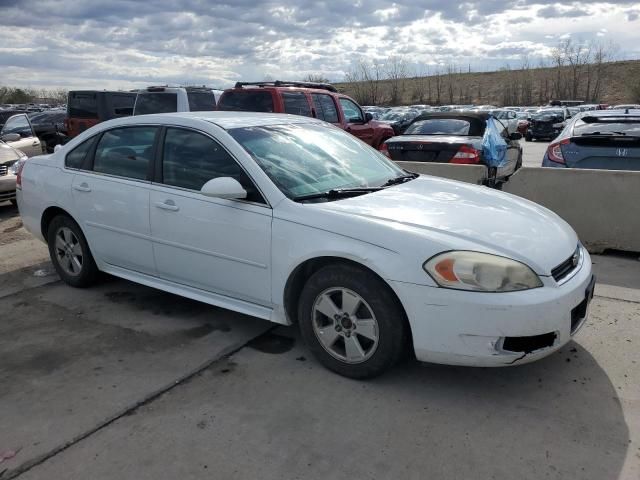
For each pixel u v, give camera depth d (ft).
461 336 9.62
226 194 11.38
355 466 8.50
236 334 13.20
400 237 10.03
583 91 255.29
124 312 14.62
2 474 8.46
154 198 13.38
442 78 327.26
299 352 12.24
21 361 12.00
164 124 13.76
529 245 10.23
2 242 22.20
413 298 9.78
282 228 11.23
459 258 9.61
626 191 18.78
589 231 19.54
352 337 10.75
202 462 8.65
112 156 14.78
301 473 8.37
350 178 13.00
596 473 8.27
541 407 9.99
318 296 11.03
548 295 9.65
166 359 12.00
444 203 11.70
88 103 48.88
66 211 15.67
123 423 9.68
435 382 10.87
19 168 17.54
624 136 20.48
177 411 10.01
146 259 14.02
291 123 14.38
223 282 12.56
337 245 10.46
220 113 14.78
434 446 8.94
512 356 9.61
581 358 11.71
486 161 26.71
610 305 14.52
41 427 9.61
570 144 21.67
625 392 10.43
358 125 37.70
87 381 11.12
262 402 10.27
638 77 241.96
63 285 16.79
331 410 9.97
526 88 263.29
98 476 8.39
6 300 15.64
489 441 9.05
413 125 30.81
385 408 10.01
